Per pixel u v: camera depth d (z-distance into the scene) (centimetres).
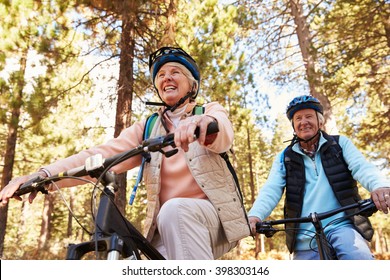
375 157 1417
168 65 213
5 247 1243
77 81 1003
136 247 152
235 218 185
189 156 192
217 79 953
